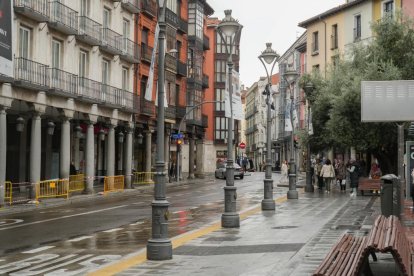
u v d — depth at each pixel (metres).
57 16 29.64
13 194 28.11
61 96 29.20
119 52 37.25
